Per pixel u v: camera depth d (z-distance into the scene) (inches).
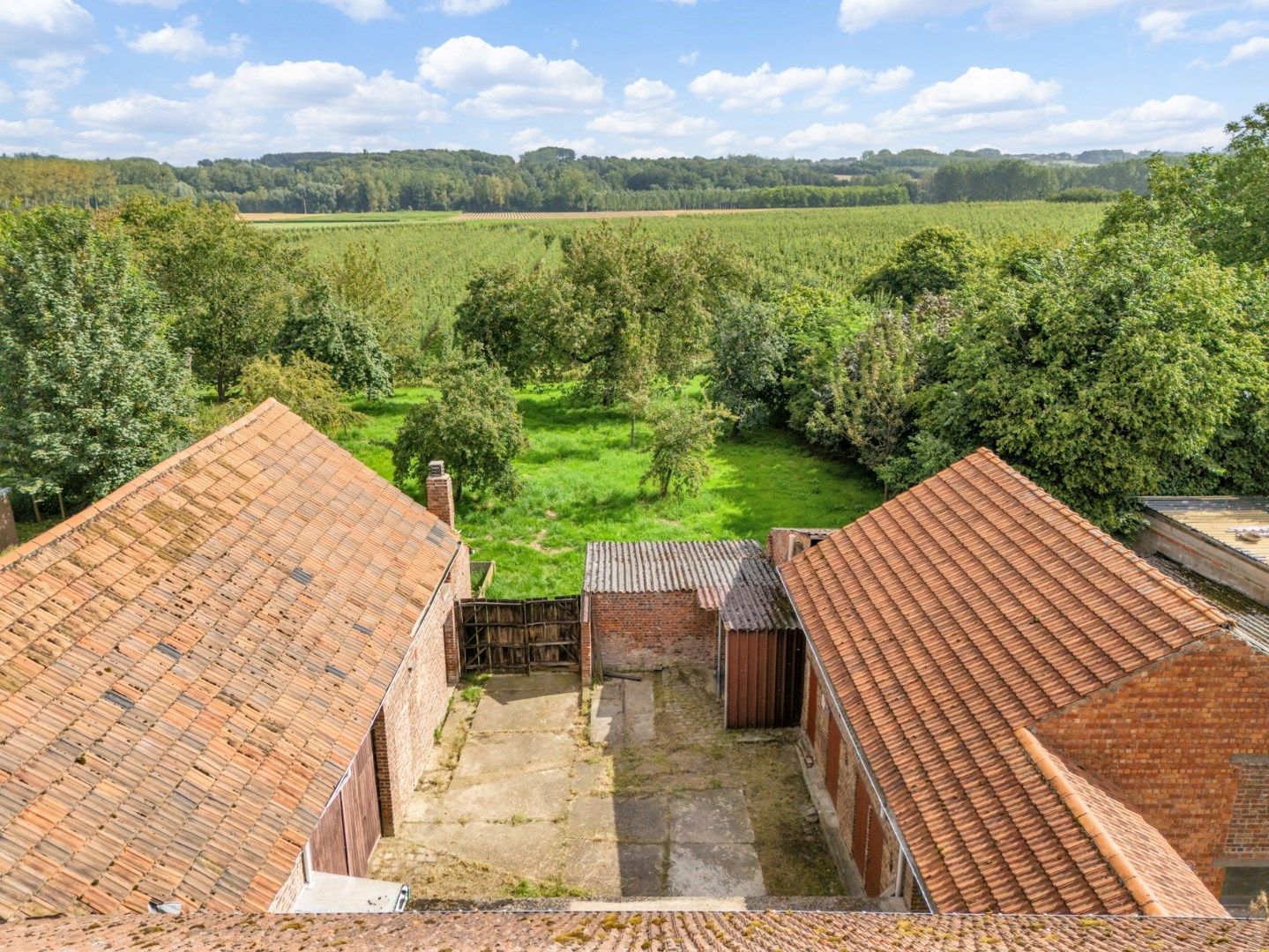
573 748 609.6
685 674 711.7
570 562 912.3
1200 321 779.4
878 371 1117.1
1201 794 362.3
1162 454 798.5
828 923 260.7
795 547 675.4
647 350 1456.7
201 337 1531.7
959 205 4544.8
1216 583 621.6
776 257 3034.0
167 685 377.1
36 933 247.4
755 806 543.8
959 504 548.4
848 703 446.3
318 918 265.7
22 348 885.8
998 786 350.3
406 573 578.2
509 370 1691.7
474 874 486.6
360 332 1555.1
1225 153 1253.1
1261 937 226.5
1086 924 252.2
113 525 434.9
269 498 545.0
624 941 228.7
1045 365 834.8
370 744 495.5
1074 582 424.8
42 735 321.4
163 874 303.9
